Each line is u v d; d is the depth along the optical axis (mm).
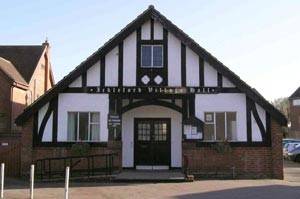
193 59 21812
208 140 21594
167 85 21719
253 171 21281
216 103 21625
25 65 38406
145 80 21766
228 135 21594
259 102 21297
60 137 21531
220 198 14930
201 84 21688
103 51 21734
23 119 21375
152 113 23109
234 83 21562
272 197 15141
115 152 21406
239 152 21406
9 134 30031
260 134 21453
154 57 21922
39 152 21422
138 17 21828
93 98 21734
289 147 38125
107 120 21609
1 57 37750
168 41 21922
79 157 21172
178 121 23062
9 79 32812
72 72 21547
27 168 21281
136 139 23031
